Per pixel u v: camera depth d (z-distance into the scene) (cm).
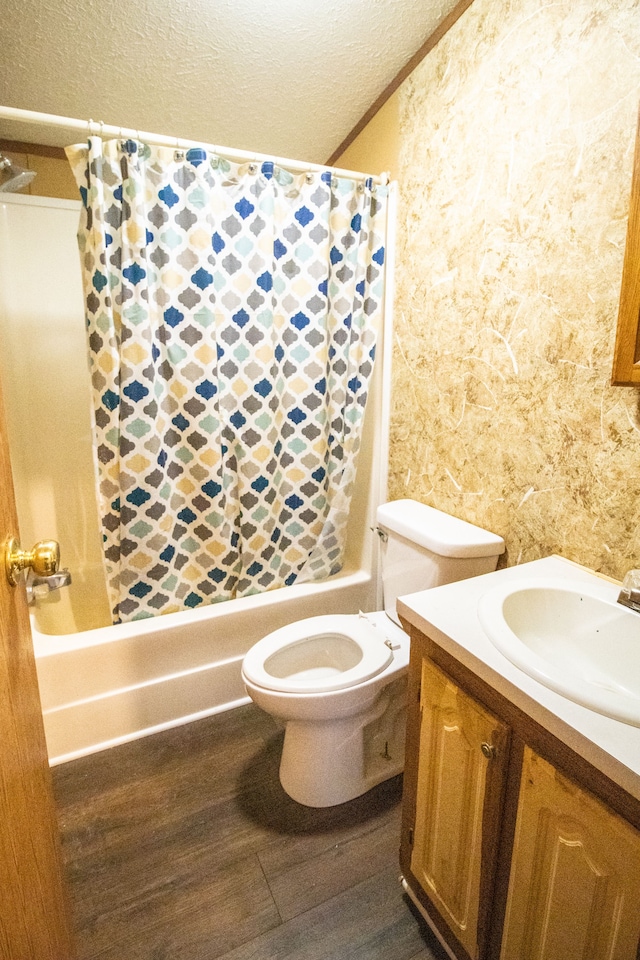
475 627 94
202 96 179
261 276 165
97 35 146
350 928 112
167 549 173
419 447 178
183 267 154
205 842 133
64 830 137
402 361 183
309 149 221
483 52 133
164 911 116
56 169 229
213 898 119
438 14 142
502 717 82
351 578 210
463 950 99
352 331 186
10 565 67
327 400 189
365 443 208
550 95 115
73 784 152
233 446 175
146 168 146
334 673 164
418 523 152
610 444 110
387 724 158
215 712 185
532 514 132
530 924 80
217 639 183
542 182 120
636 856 61
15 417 206
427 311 167
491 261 138
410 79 163
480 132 137
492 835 84
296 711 130
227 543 181
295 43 151
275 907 117
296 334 177
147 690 172
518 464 135
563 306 117
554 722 69
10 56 156
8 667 65
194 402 164
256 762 161
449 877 98
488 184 136
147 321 151
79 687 163
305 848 131
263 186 159
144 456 160
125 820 140
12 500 75
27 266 203
